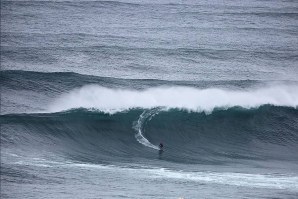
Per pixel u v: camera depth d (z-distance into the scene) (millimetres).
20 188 91375
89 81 155625
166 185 95250
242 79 174000
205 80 161750
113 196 88438
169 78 171250
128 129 129000
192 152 121438
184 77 173125
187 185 95500
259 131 134375
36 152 113875
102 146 121688
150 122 132250
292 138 132875
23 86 151500
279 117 139500
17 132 120812
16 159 107188
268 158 119750
